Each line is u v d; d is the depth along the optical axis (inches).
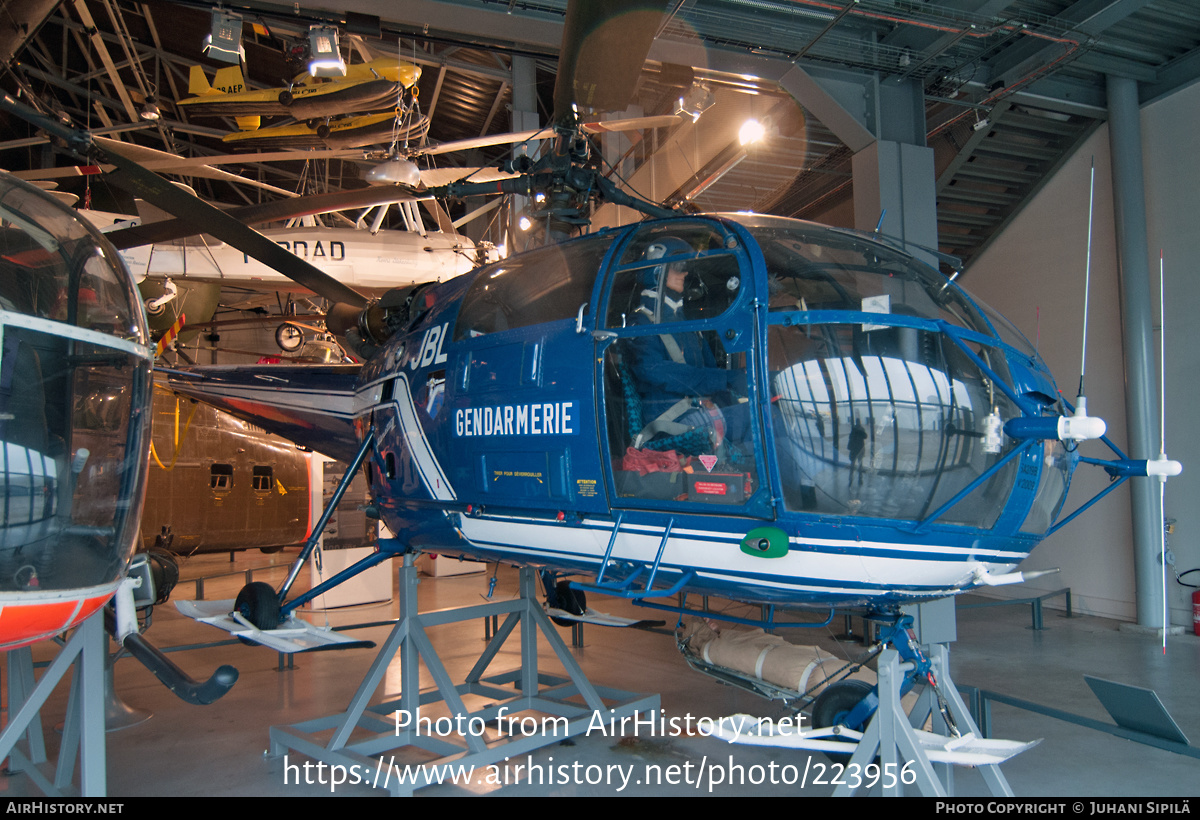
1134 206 286.0
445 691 163.9
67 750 148.6
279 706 211.5
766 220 140.6
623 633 299.1
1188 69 281.1
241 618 176.1
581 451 136.0
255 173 707.4
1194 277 280.2
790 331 119.7
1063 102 294.8
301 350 608.4
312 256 377.4
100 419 113.8
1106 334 306.7
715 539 124.0
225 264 371.9
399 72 287.4
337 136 310.3
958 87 284.7
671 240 138.5
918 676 137.3
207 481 429.4
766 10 249.1
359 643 157.6
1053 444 129.6
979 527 121.7
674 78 394.9
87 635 123.3
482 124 572.1
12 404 100.8
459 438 157.3
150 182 153.8
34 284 107.3
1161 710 129.2
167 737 185.9
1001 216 354.9
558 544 145.4
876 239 150.6
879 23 262.8
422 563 505.4
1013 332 142.3
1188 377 281.0
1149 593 280.5
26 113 141.5
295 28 354.0
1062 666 235.0
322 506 426.9
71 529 108.0
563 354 140.3
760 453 118.2
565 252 156.3
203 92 300.5
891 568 119.0
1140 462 129.8
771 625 132.9
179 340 426.9
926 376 118.5
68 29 486.9
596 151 168.2
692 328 125.3
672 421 128.2
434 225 697.6
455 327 166.4
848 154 359.3
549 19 242.1
